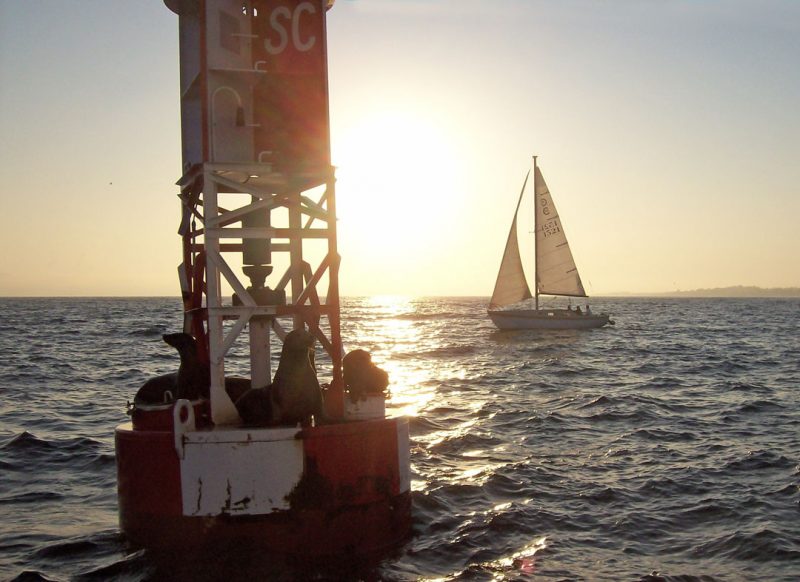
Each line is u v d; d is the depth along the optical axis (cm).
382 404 801
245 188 771
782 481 1073
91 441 1359
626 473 1126
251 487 707
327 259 795
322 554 722
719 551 787
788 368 2928
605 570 731
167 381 813
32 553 770
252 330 826
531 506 941
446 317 9444
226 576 684
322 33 803
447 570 721
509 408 1812
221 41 782
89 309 11725
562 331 5416
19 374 2555
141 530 732
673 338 4941
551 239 5412
